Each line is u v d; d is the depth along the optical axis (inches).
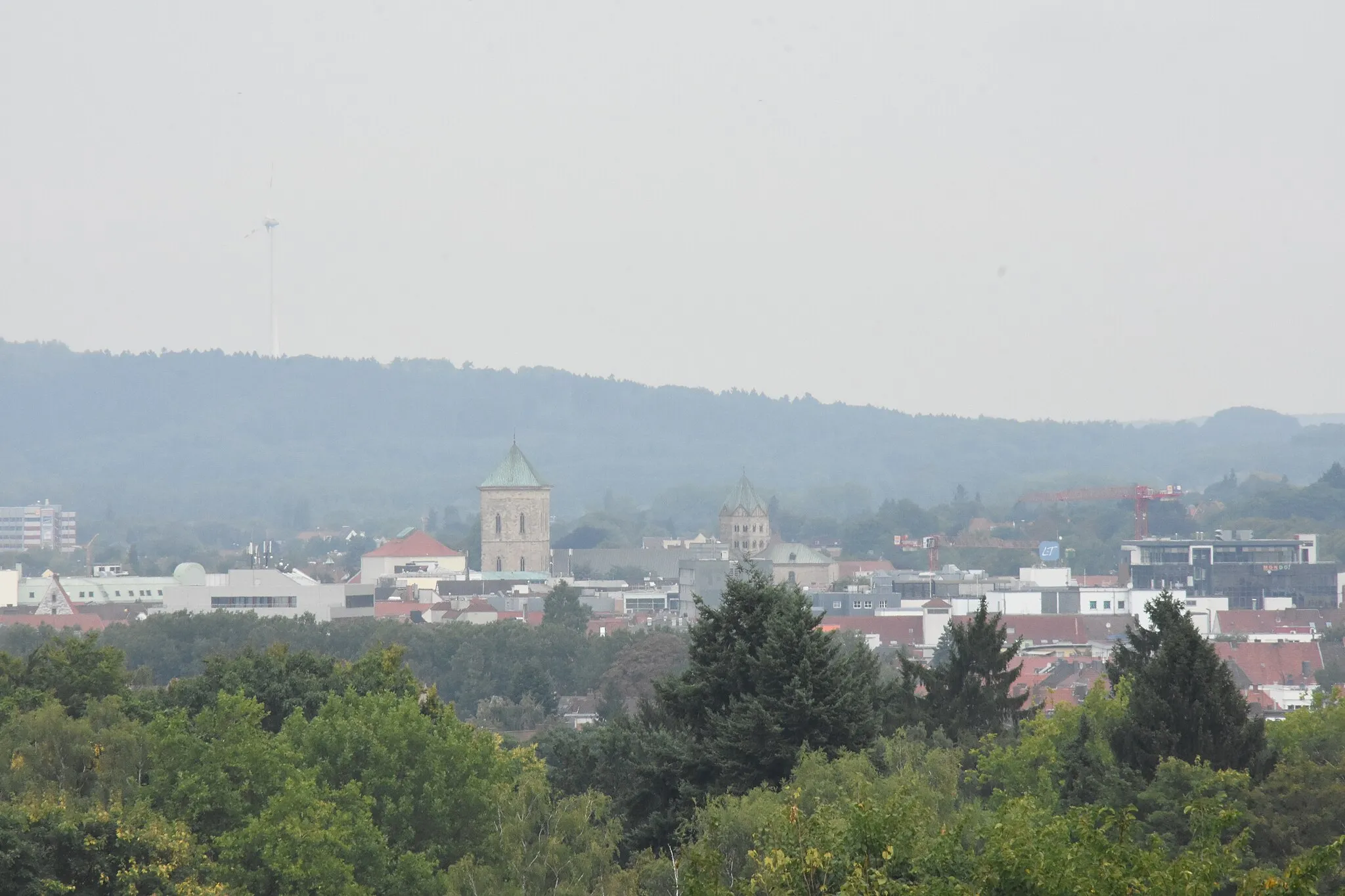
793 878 7076.8
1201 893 6471.5
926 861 7091.5
